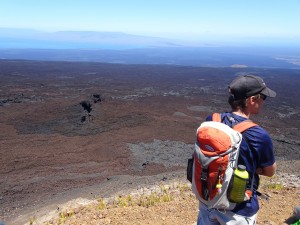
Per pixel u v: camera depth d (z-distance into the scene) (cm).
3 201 1405
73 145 2298
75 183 1636
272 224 513
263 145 281
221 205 279
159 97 4694
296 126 3475
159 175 1600
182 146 2341
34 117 2886
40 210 1258
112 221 571
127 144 2341
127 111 3120
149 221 560
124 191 1285
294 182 920
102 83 6109
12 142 2314
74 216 669
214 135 272
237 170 270
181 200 700
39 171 1808
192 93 5344
